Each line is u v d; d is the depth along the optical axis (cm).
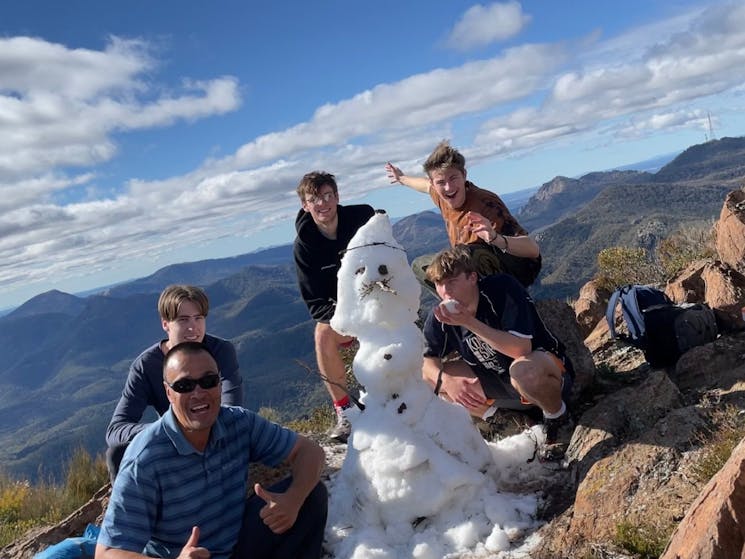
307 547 309
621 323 579
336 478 417
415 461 330
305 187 489
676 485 287
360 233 376
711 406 345
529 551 299
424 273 462
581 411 445
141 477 279
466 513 334
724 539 209
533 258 461
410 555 317
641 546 262
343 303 372
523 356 373
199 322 411
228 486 299
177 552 289
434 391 403
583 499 309
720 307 461
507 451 382
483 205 479
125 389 420
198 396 280
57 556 322
